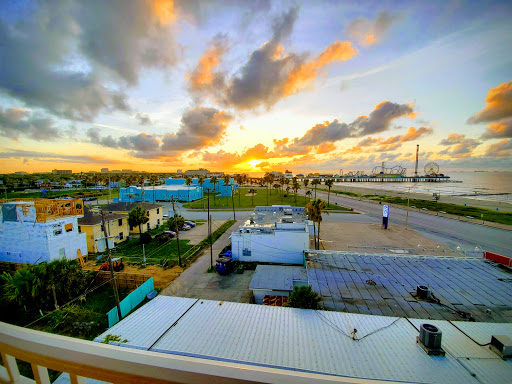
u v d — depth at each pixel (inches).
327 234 1835.6
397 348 468.8
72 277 781.3
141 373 62.5
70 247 1095.0
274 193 4886.8
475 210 2810.0
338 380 54.2
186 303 650.8
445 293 704.4
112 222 1476.4
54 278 752.3
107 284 927.7
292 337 509.4
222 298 888.3
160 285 978.1
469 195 4950.8
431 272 844.0
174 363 62.7
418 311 620.7
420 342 472.1
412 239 1701.5
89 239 1325.0
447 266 895.7
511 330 518.6
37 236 1003.3
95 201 3270.2
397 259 965.2
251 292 930.7
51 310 749.3
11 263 1046.4
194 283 1001.5
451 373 405.4
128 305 775.7
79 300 805.2
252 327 546.3
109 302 818.8
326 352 464.4
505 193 5556.1
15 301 730.8
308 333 521.7
